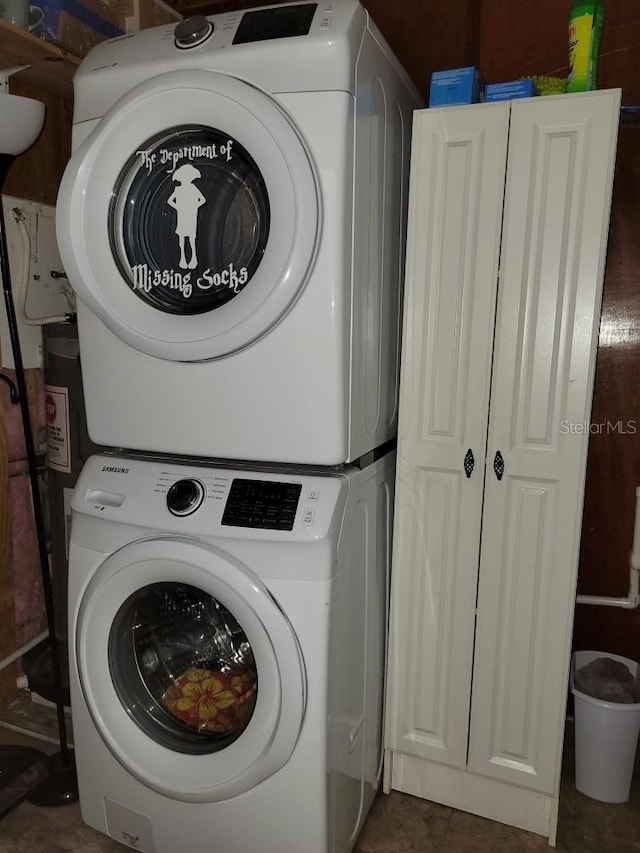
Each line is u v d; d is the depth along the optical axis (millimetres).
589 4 1254
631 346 1708
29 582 1954
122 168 1190
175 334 1165
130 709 1324
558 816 1562
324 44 1079
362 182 1179
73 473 1710
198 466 1263
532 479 1368
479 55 1756
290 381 1164
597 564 1813
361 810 1471
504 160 1301
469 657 1480
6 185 1726
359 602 1324
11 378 1808
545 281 1302
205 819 1267
